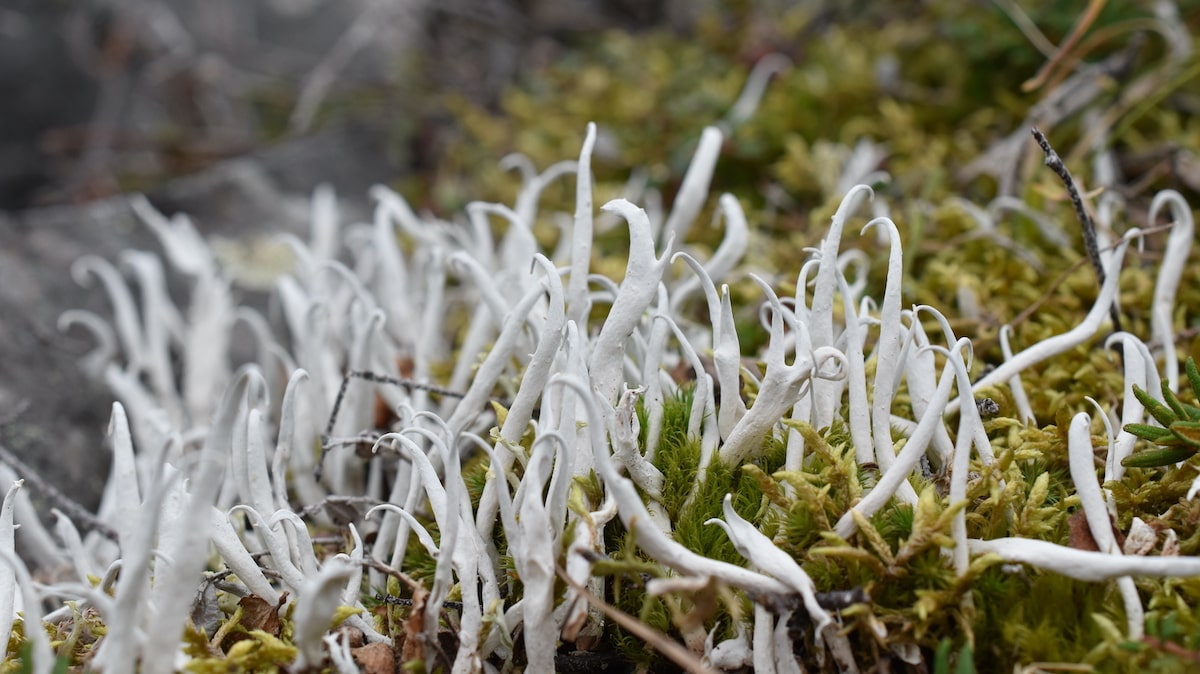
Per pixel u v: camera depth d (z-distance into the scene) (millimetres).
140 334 284
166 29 480
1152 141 280
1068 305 231
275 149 397
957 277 236
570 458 179
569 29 495
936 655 169
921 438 174
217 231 343
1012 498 178
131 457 183
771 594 170
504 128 397
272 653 173
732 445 184
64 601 212
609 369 185
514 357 221
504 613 182
